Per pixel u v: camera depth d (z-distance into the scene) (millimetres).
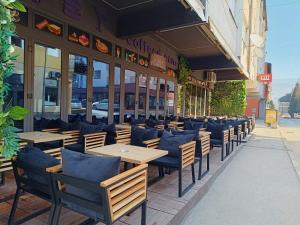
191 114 13055
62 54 5625
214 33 6012
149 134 4246
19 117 1300
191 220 3080
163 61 9734
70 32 5777
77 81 6070
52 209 2068
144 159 2762
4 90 1271
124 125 6578
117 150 3221
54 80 5488
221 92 16453
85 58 6250
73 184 1891
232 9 10648
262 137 11594
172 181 4035
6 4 1211
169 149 3818
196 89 13633
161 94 9898
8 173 3891
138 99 8461
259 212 3344
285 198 3857
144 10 6324
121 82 7559
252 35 19609
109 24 6832
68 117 5871
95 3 6332
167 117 9719
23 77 4828
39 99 5176
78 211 2008
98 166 1902
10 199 2994
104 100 6961
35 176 2180
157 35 8250
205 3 4992
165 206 3092
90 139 4176
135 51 8094
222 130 6039
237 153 7324
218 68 11180
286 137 12070
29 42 4895
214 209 3406
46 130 4754
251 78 20531
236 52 12422
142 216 2363
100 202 1903
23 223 2480
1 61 1232
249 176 5008
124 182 1990
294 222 3090
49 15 5246
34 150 2268
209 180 4246
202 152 4270
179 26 5684
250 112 31734
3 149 1301
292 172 5383
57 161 2174
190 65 11648
